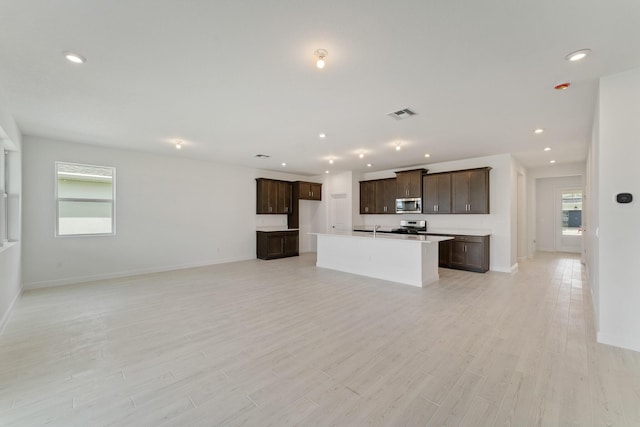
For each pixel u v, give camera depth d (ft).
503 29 6.28
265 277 18.15
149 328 10.12
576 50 7.11
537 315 11.29
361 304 12.75
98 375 7.20
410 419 5.66
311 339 9.26
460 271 19.62
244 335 9.57
